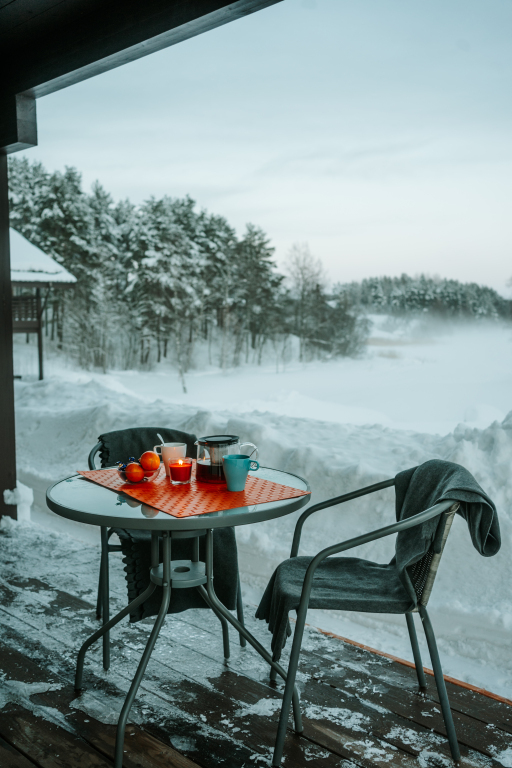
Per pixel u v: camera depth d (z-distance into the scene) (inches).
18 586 136.2
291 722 89.2
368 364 1573.6
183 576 91.6
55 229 1680.6
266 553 164.1
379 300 1740.9
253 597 150.2
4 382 177.8
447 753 82.9
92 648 109.7
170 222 1699.1
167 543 88.1
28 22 134.0
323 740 85.4
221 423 231.6
